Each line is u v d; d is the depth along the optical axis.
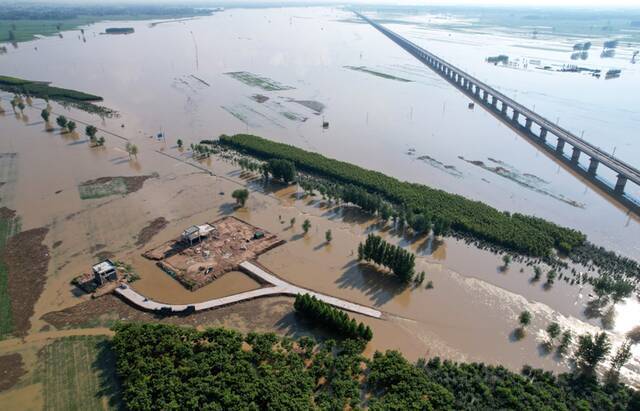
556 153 168.12
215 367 68.69
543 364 74.31
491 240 108.50
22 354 73.00
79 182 135.50
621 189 136.50
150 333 73.19
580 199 134.12
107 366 70.62
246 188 134.50
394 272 93.69
